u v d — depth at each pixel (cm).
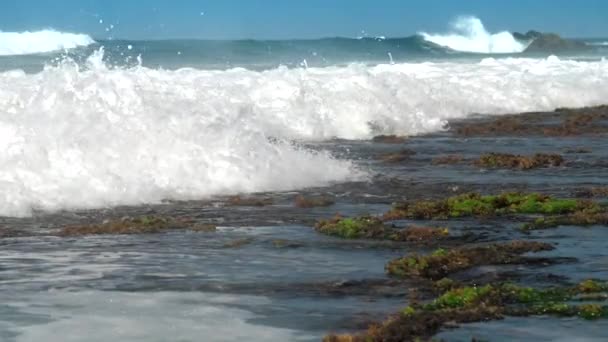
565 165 1833
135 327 811
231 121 1653
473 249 1069
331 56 5828
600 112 2927
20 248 1102
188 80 2398
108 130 1515
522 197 1382
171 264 1027
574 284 947
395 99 2542
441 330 798
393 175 1695
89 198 1385
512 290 909
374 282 962
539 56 6888
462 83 3088
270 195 1486
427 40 6888
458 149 2091
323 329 809
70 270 998
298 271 1002
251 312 854
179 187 1470
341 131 2347
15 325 814
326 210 1375
